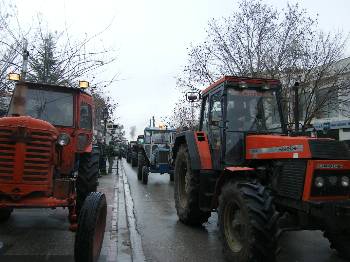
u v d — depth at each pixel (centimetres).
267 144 615
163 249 633
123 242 657
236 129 710
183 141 882
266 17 1752
